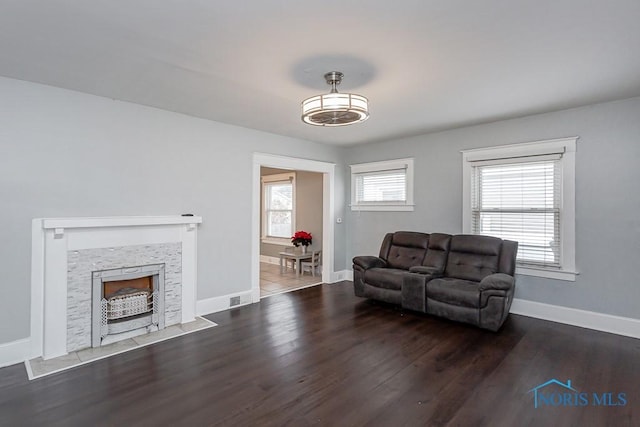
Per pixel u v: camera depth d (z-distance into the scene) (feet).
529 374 8.48
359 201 19.27
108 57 7.98
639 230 10.84
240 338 10.86
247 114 12.75
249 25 6.59
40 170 9.65
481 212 14.44
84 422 6.62
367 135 16.29
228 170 14.17
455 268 13.78
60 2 5.78
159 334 11.18
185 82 9.53
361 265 14.92
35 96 9.57
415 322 12.39
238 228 14.56
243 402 7.29
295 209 23.93
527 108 11.95
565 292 12.25
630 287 11.00
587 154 11.71
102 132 10.79
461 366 8.91
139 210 11.61
